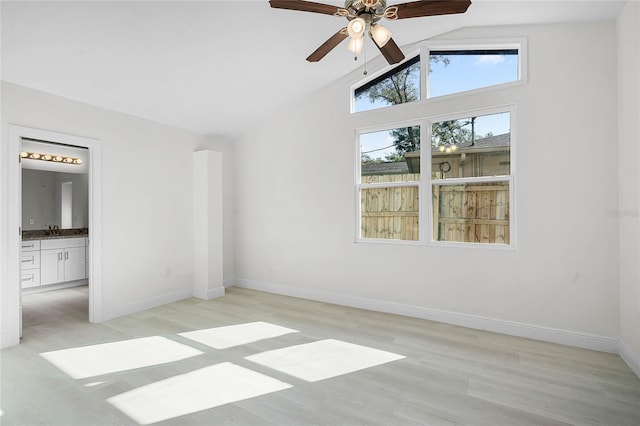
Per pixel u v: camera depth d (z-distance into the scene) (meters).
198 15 2.43
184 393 2.01
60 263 4.82
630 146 2.34
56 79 2.83
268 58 3.20
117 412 1.82
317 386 2.09
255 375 2.23
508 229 3.04
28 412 1.81
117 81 3.03
